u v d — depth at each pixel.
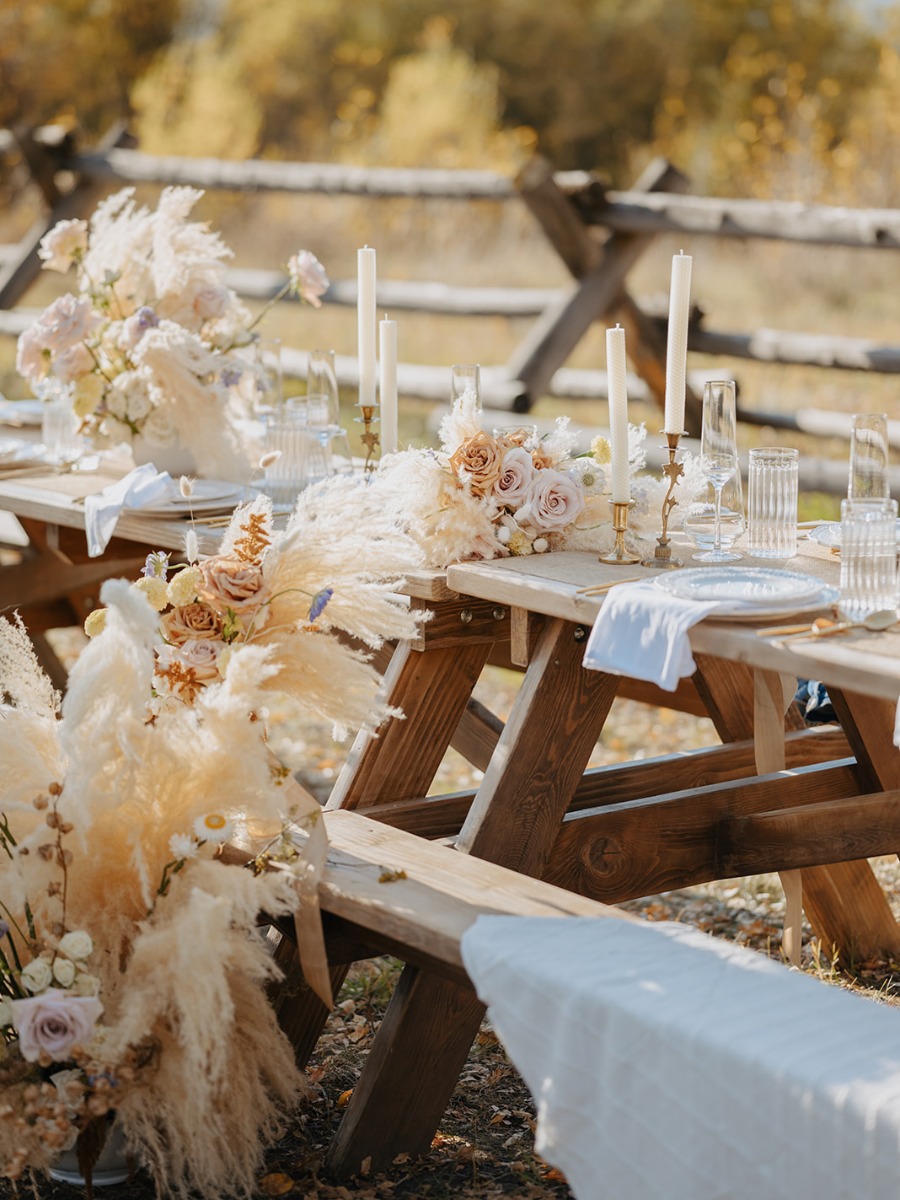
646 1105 1.78
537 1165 2.37
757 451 2.53
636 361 6.49
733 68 17.27
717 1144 1.72
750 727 3.04
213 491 3.28
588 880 2.58
